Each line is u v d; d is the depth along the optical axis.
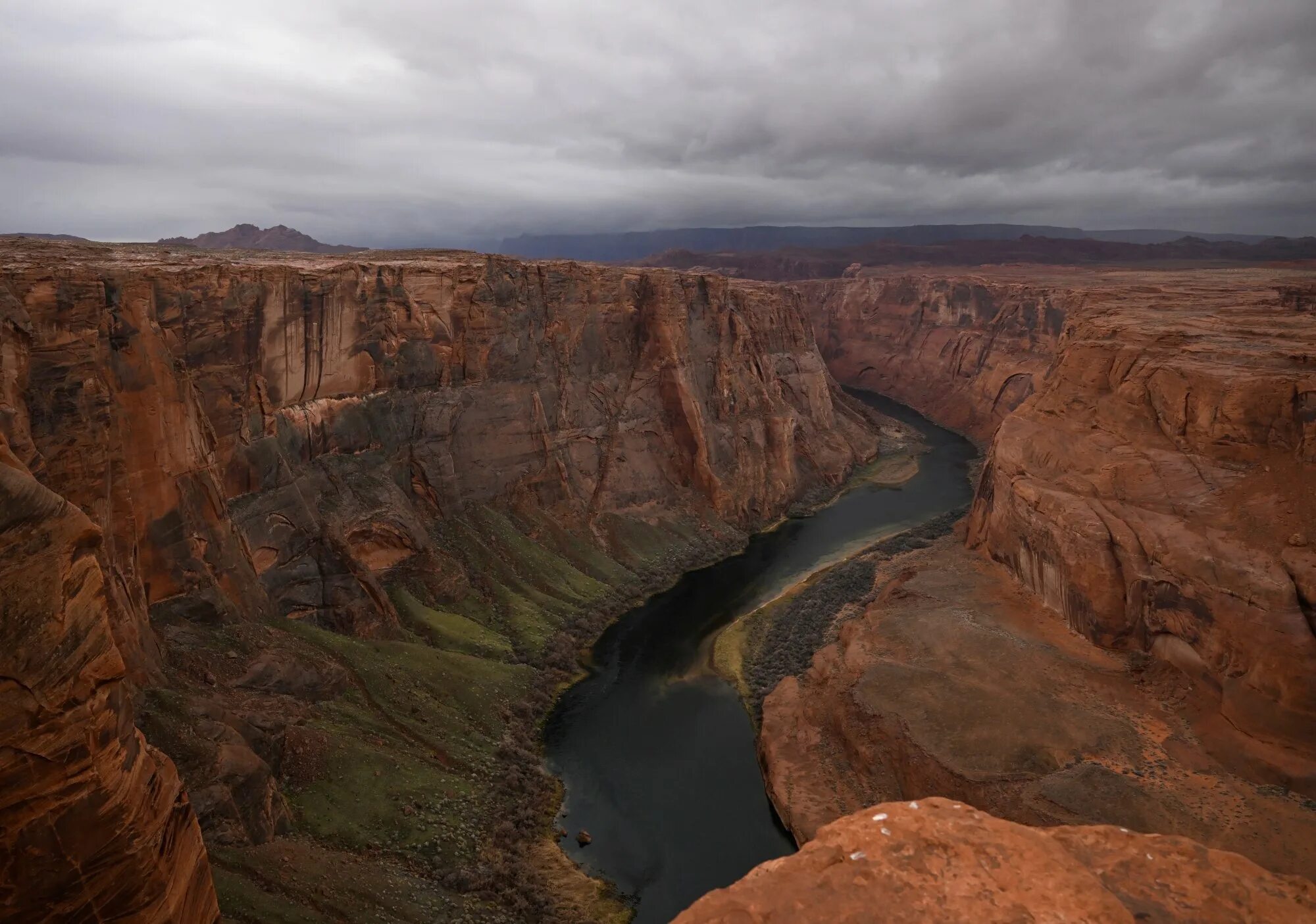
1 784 14.19
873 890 11.36
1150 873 12.11
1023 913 10.88
